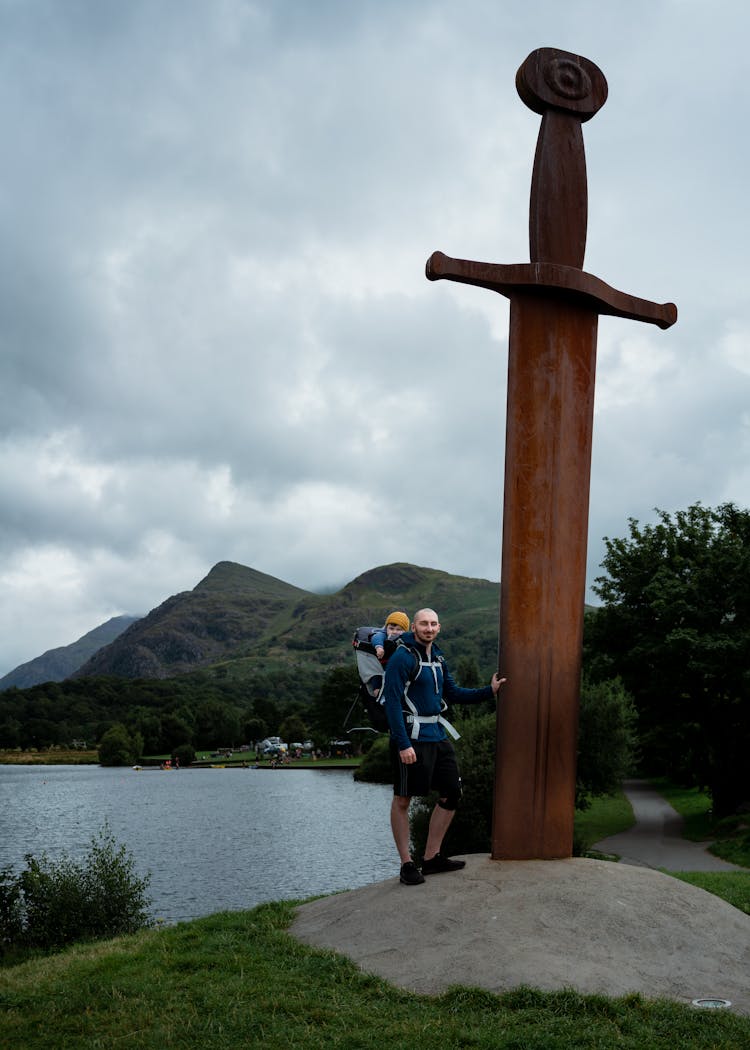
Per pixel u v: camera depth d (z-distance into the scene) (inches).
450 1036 187.5
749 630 1151.0
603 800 1674.5
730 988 220.7
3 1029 208.1
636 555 1327.5
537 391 297.4
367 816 1776.6
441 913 247.1
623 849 1035.3
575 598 297.7
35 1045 196.9
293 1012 205.8
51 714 6397.6
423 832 874.1
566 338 301.6
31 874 517.0
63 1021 210.7
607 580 1350.9
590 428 305.0
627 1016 195.8
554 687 292.5
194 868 1128.8
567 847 291.6
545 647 292.0
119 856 569.0
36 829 1665.8
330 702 4628.4
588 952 227.1
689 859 932.6
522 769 287.7
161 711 6097.4
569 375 301.1
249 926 282.5
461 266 288.4
